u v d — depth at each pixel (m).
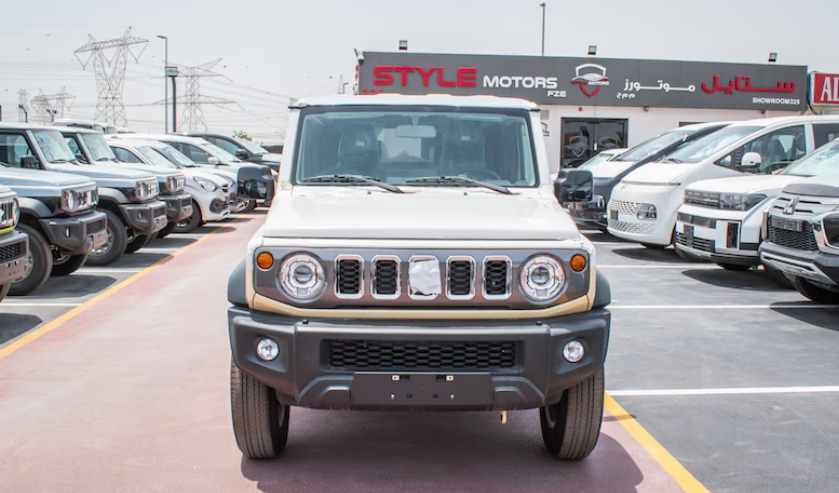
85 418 4.75
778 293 8.97
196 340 6.61
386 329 3.46
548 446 4.27
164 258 11.52
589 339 3.63
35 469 4.02
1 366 5.82
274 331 3.51
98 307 7.94
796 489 3.85
